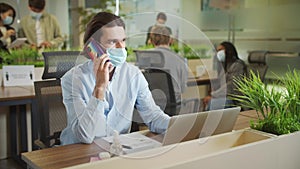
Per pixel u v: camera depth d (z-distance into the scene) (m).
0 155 3.22
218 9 5.39
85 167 0.93
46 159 1.23
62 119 1.89
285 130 1.23
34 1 4.29
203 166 0.93
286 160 1.16
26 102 2.61
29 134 3.19
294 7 4.39
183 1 5.85
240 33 5.06
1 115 3.17
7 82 3.07
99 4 4.93
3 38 3.92
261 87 1.34
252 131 1.26
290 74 1.52
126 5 5.24
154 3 5.60
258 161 1.07
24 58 3.36
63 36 4.56
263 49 4.74
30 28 4.29
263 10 4.75
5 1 4.13
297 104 1.29
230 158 0.99
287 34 4.45
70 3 4.67
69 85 1.51
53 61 2.22
